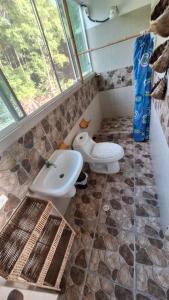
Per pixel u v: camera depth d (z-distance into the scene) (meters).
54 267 1.17
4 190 0.95
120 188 1.80
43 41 1.43
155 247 1.24
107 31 2.45
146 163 2.05
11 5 1.08
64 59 1.84
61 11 1.73
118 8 2.22
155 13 0.90
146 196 1.64
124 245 1.30
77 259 1.28
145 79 1.98
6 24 1.04
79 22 2.40
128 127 2.85
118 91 2.97
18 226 0.94
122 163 2.13
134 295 1.04
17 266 0.78
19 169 1.07
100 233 1.42
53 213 1.36
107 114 3.34
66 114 1.76
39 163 1.28
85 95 2.38
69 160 1.43
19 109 1.10
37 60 1.34
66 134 1.76
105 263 1.22
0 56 0.98
